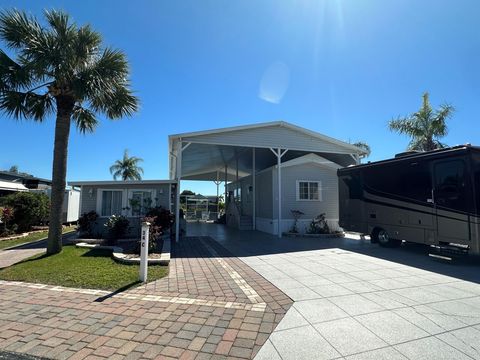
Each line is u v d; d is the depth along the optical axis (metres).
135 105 8.98
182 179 28.22
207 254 8.38
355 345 2.97
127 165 40.41
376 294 4.59
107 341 3.09
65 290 4.90
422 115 14.62
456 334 3.19
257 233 14.30
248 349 2.92
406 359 2.70
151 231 8.15
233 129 12.06
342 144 13.49
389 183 9.14
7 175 17.97
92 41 7.69
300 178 14.20
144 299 4.43
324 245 10.12
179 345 3.00
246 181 18.48
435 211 7.60
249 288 4.97
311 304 4.16
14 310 3.99
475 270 6.23
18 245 10.38
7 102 7.60
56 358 2.76
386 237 9.41
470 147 6.88
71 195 19.02
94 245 9.23
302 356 2.77
